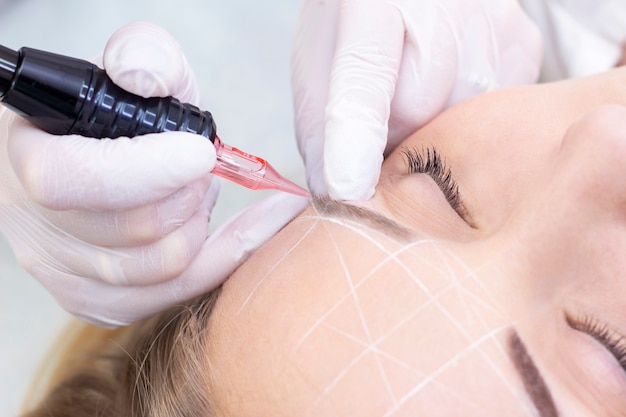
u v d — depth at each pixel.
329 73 1.21
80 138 0.84
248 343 0.85
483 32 1.25
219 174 0.93
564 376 0.79
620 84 0.93
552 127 0.91
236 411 0.84
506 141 0.93
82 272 1.02
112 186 0.84
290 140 1.83
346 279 0.83
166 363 0.99
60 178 0.83
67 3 1.84
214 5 1.90
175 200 0.94
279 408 0.81
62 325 1.53
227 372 0.86
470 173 0.93
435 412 0.75
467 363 0.77
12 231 1.03
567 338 0.80
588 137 0.80
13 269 1.63
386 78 1.07
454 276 0.81
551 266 0.81
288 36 1.90
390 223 0.87
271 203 1.02
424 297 0.80
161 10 1.88
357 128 0.98
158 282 1.01
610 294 0.79
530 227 0.81
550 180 0.82
